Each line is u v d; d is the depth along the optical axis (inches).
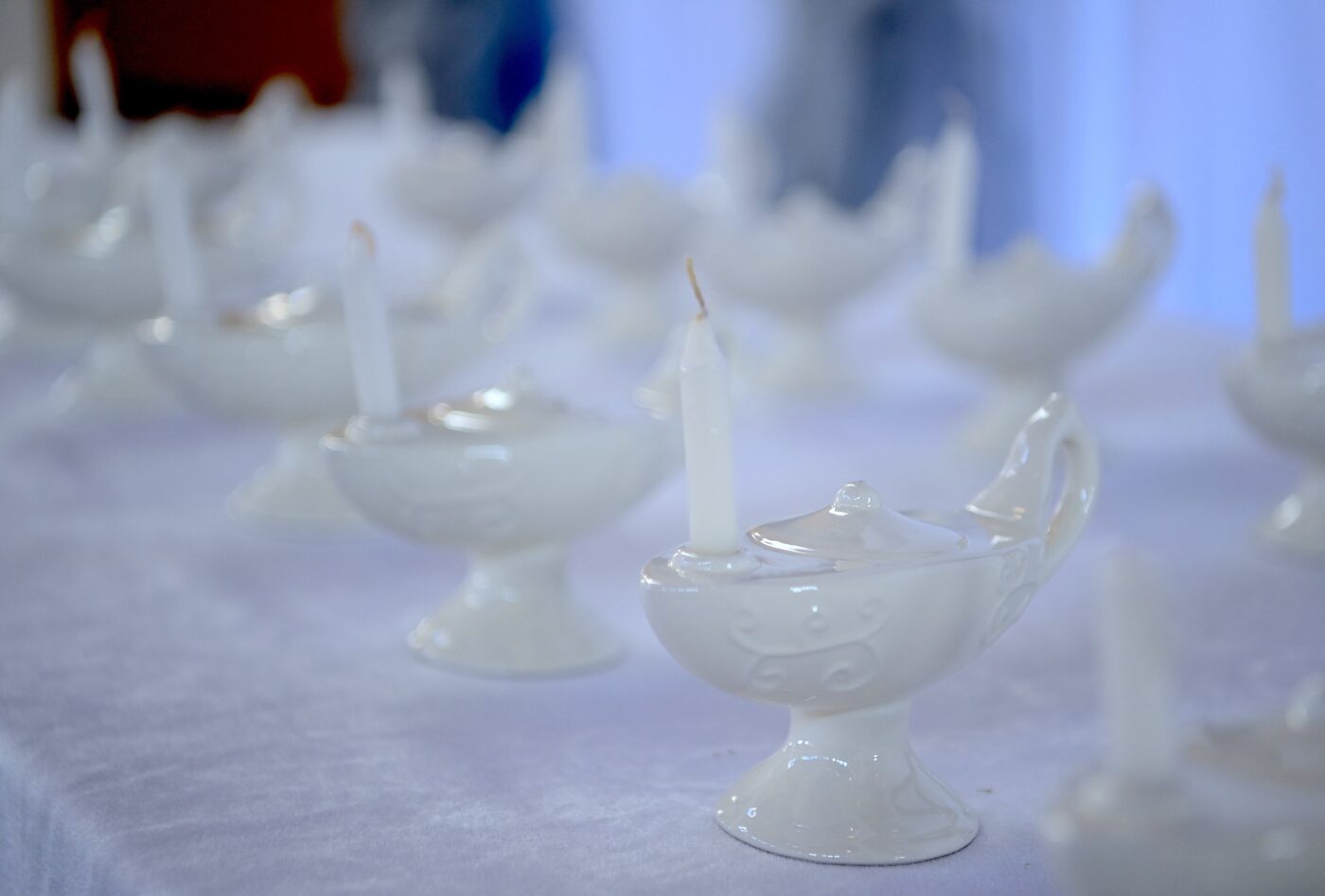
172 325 49.4
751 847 27.3
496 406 37.2
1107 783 18.5
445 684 36.9
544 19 174.9
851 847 26.6
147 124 174.1
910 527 26.6
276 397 49.3
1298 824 17.9
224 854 27.3
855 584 24.9
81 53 83.6
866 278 70.1
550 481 36.0
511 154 93.7
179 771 31.3
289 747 32.8
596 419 37.1
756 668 25.5
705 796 29.9
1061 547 28.8
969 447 59.3
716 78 156.6
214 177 87.2
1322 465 47.1
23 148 75.9
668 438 37.8
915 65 134.6
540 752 32.5
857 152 139.0
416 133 103.9
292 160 84.4
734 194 79.6
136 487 56.9
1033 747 32.4
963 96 127.9
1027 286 56.9
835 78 139.4
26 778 31.6
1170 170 109.9
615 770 31.4
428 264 101.3
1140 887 18.0
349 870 26.6
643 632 40.8
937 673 26.4
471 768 31.6
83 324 83.7
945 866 26.5
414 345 49.9
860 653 25.4
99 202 81.3
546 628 38.2
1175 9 107.7
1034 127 123.1
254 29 182.1
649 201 79.5
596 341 82.4
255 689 36.5
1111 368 74.7
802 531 26.8
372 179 119.0
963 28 127.7
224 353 48.5
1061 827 18.4
